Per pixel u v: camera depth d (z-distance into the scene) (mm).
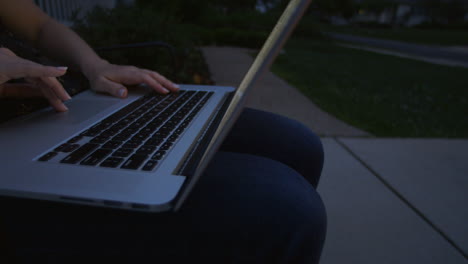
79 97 1152
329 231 1526
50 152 628
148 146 685
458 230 1572
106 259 592
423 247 1442
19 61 683
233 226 558
